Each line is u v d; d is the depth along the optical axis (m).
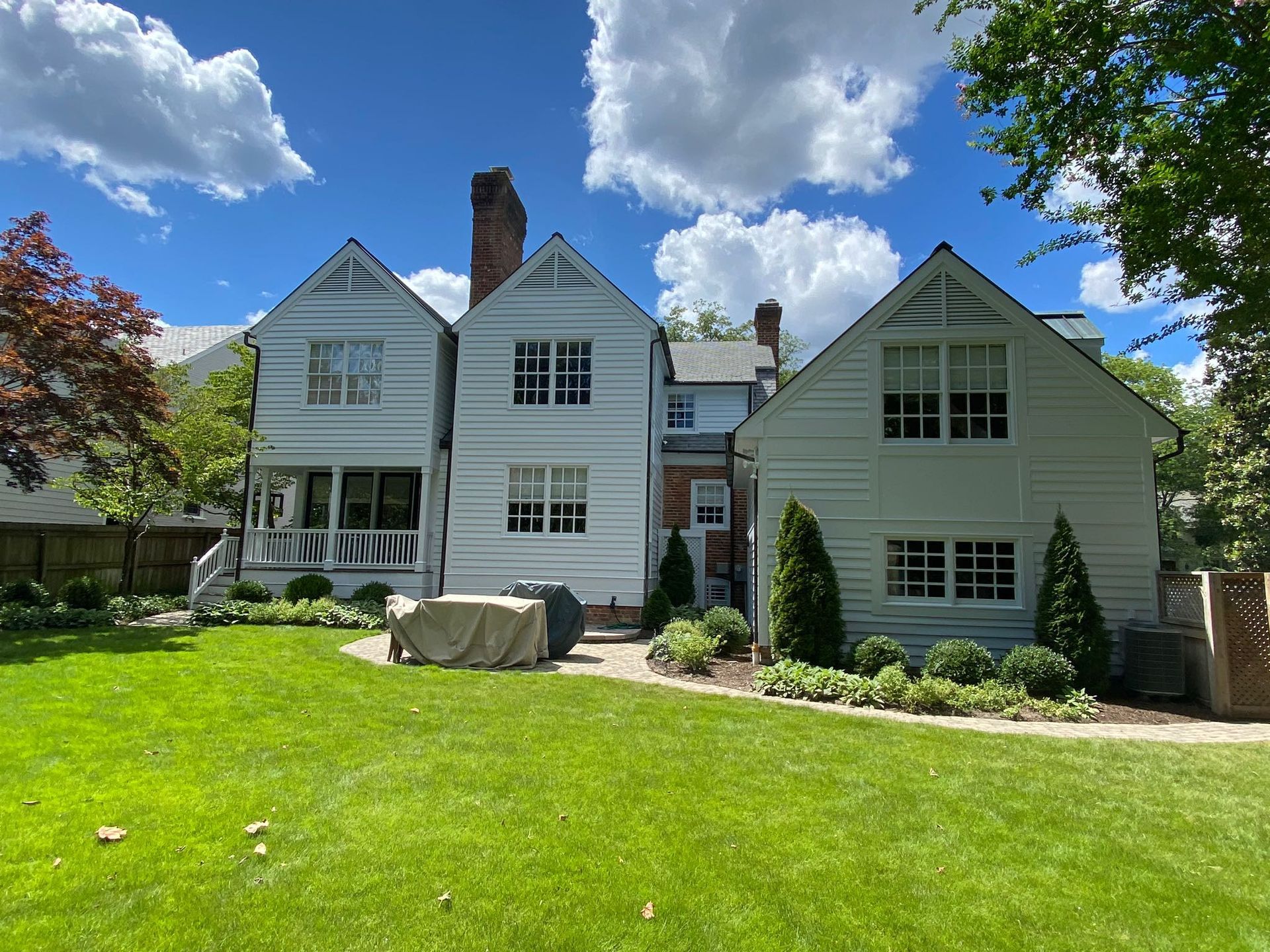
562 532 15.23
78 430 11.64
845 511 11.04
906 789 4.95
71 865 3.37
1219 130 7.08
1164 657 8.95
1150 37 7.78
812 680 8.49
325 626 12.84
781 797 4.69
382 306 16.28
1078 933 3.15
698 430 20.39
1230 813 4.69
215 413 15.82
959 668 9.11
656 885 3.41
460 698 7.30
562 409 15.48
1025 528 10.55
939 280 11.14
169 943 2.78
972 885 3.56
